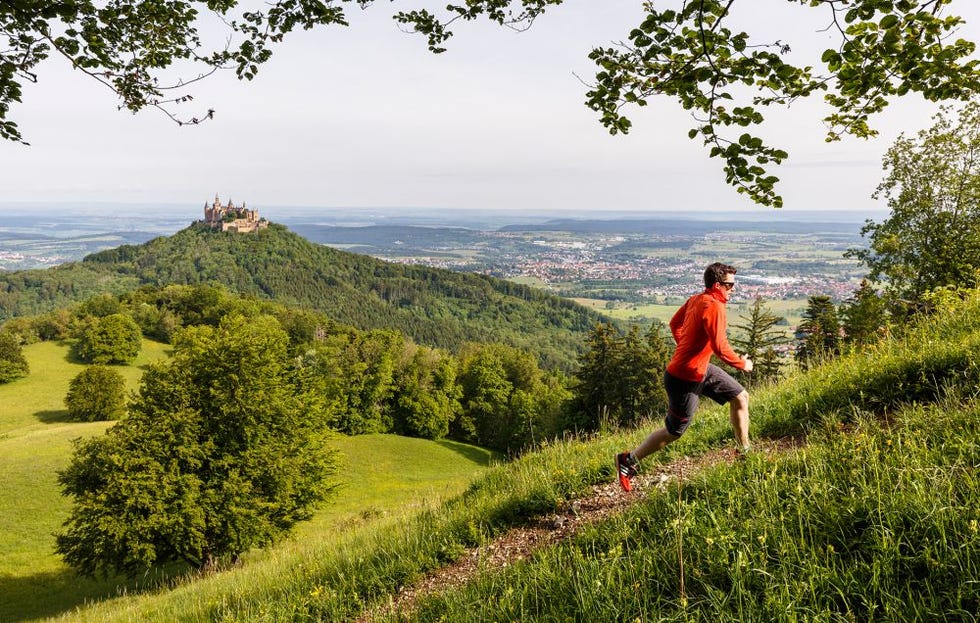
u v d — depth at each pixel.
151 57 4.68
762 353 25.14
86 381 56.22
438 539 5.08
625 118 3.48
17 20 3.91
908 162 20.94
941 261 19.33
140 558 17.23
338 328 104.38
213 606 5.85
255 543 18.34
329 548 6.71
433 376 64.38
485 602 3.47
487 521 5.06
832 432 4.16
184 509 16.84
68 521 17.94
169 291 114.62
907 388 4.64
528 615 3.12
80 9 4.07
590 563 3.30
